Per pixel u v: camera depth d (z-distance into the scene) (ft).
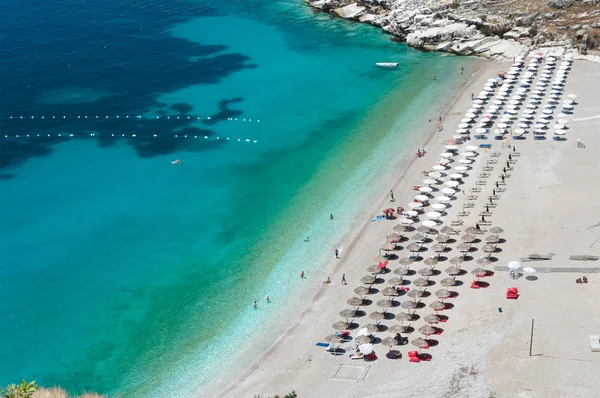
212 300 267.80
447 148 347.36
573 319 228.84
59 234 316.40
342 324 238.27
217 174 358.43
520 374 209.87
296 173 353.51
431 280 258.37
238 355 238.68
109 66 500.74
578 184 306.55
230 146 386.11
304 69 482.28
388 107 416.26
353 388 214.28
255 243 299.38
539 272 253.85
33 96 455.22
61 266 294.87
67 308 270.05
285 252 290.76
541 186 309.22
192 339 249.14
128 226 319.27
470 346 224.33
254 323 253.03
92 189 350.64
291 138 389.80
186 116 422.00
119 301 272.10
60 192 349.00
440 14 510.99
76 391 229.25
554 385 204.13
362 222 303.48
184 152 382.22
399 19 523.29
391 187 327.88
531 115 370.94
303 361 230.07
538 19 472.44
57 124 418.72
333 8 590.14
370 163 353.92
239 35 554.87
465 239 272.72
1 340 255.29
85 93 457.68
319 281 269.85
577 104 383.45
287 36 546.67
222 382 226.99
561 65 431.84
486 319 234.79
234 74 479.82
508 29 480.64
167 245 303.48
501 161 335.26
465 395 205.36
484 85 426.92
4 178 362.94
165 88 461.78
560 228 276.82
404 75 460.14
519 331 226.99
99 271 290.15
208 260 291.38
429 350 225.56
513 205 297.74
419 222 294.66
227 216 321.11
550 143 347.56
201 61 504.43
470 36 487.20
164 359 241.14
